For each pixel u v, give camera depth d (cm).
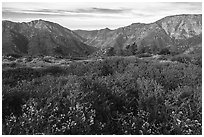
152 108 709
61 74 1134
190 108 700
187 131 640
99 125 627
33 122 589
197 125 656
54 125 588
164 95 768
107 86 786
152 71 1032
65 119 619
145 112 684
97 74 1088
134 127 635
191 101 757
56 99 675
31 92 707
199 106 711
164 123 661
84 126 607
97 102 692
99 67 1246
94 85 779
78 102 654
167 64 1270
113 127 641
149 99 727
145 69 1111
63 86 750
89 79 830
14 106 659
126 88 792
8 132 562
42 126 592
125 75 941
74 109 633
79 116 623
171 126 659
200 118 679
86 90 734
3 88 689
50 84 772
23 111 623
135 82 858
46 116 618
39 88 729
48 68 1220
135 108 721
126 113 686
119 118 656
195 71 1045
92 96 700
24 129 574
